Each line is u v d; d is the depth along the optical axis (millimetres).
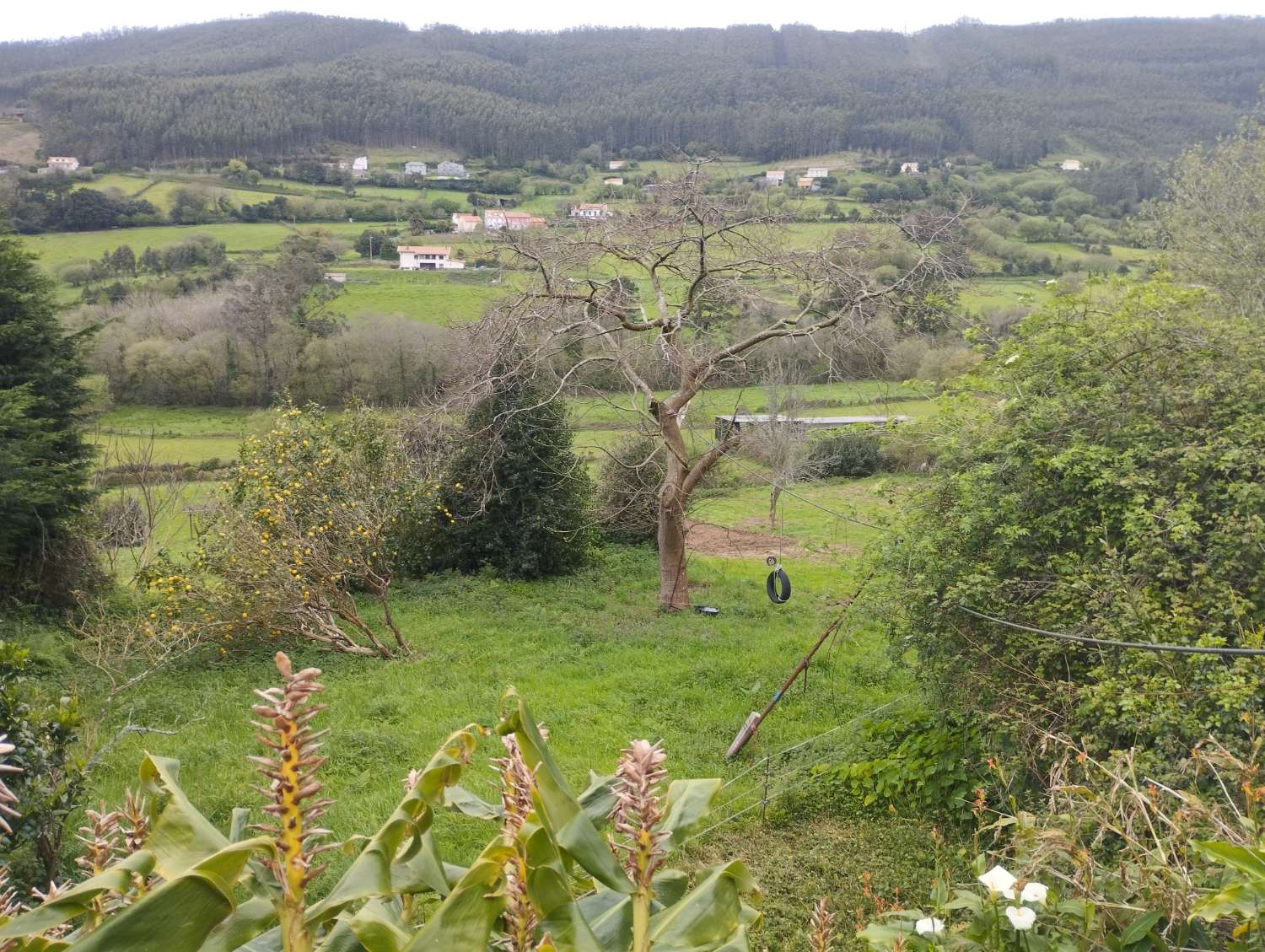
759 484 29359
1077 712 6578
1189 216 21672
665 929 1764
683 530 16578
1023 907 3062
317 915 1372
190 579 13406
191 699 11305
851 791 8375
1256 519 6441
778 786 8633
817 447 24188
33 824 5188
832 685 12148
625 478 21812
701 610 16297
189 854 1467
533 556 18641
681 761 9664
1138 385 8008
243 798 8266
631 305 16344
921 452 14539
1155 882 3316
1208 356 7980
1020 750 7016
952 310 12117
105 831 1776
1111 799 3785
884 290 14570
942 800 7824
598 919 1840
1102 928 3264
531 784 1684
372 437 17203
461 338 17156
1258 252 20281
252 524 13781
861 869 6918
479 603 16719
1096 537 7371
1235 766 3852
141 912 1262
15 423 14320
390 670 12703
